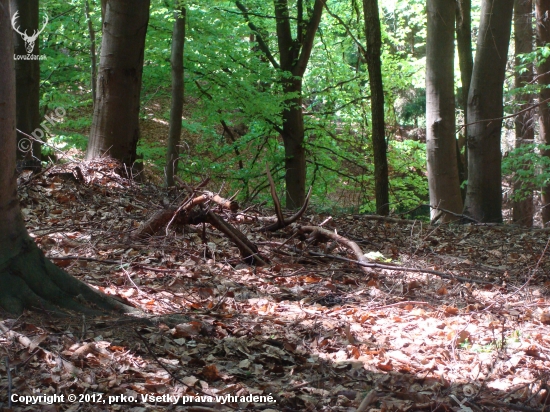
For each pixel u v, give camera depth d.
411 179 21.52
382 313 5.84
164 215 7.30
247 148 19.86
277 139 21.22
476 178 13.42
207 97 17.70
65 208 8.16
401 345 4.98
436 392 4.10
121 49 10.22
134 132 10.59
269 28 19.72
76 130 20.11
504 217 24.64
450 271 7.53
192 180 18.28
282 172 21.52
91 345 4.04
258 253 7.41
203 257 7.03
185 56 16.22
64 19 16.20
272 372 4.27
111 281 5.81
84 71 17.53
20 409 3.31
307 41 17.97
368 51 14.61
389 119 22.06
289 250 7.91
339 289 6.63
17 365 3.74
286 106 17.50
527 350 4.92
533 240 10.08
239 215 8.70
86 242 6.89
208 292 5.88
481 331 5.43
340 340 4.95
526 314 5.98
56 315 4.45
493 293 6.81
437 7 13.49
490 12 12.88
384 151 14.71
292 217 8.20
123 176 10.26
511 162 17.45
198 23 16.41
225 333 4.82
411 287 6.72
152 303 5.32
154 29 16.44
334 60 21.55
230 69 17.09
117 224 7.71
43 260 4.66
